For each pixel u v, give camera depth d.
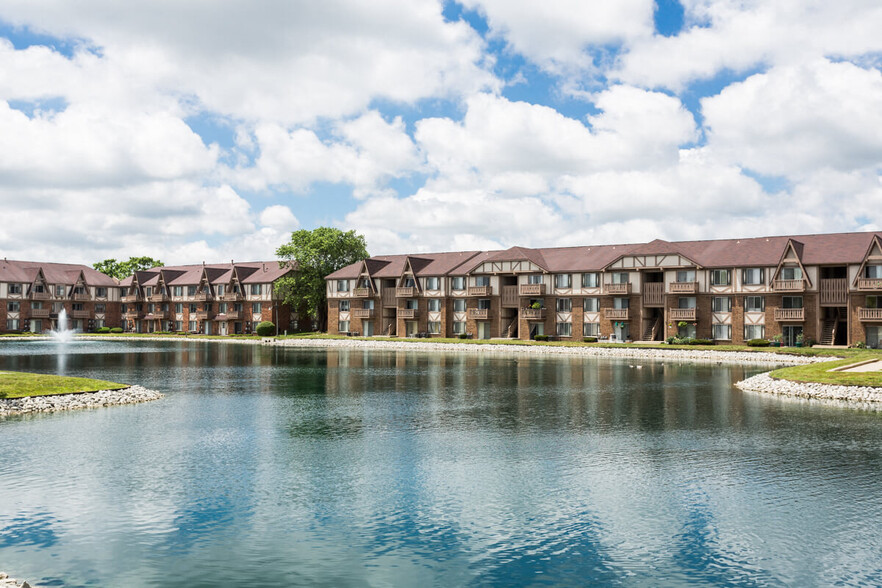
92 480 19.75
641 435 26.06
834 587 13.09
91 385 36.66
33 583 13.18
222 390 40.09
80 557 14.41
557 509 17.33
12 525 16.20
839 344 76.38
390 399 36.09
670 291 83.50
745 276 79.38
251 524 16.31
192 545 15.08
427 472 20.67
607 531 15.87
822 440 25.11
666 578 13.49
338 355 73.81
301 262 117.00
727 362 62.59
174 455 22.77
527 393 38.62
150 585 13.15
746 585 13.20
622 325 87.25
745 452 23.22
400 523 16.41
